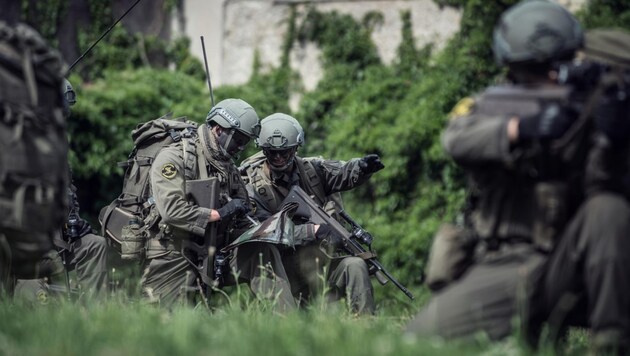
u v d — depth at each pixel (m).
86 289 15.05
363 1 32.19
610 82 7.92
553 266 8.03
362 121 30.02
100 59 33.19
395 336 8.29
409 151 29.06
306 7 32.84
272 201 15.89
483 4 29.77
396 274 28.25
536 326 8.37
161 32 33.88
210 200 14.78
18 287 14.09
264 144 15.62
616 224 7.71
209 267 14.82
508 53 8.43
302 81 32.81
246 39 33.44
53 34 33.06
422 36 31.41
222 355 7.32
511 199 8.19
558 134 7.89
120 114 30.34
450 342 8.12
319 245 15.52
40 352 7.40
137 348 7.45
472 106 8.38
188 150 14.98
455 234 8.42
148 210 15.27
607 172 7.87
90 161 29.58
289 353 7.48
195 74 33.69
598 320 7.77
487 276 8.19
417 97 29.78
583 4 29.27
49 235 9.41
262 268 13.38
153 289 15.04
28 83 8.98
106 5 33.44
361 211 29.55
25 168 8.95
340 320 9.64
